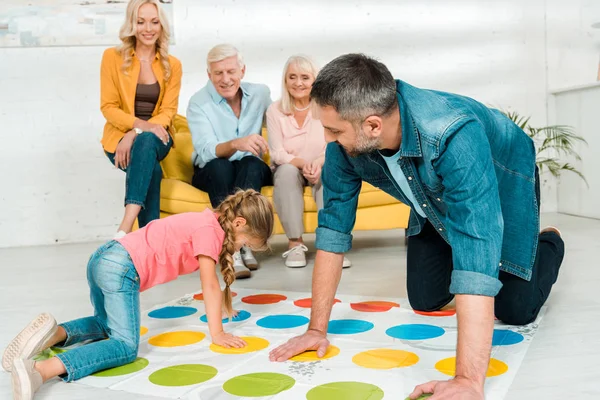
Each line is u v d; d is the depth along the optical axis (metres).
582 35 4.75
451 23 4.70
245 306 2.26
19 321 2.19
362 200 3.20
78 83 4.37
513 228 1.68
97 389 1.47
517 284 1.75
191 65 4.48
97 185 4.46
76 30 4.29
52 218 4.43
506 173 1.64
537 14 4.75
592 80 4.78
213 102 3.28
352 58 1.26
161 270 1.73
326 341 1.66
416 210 1.67
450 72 4.73
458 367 1.19
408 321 1.97
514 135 1.63
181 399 1.39
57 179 4.41
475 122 1.25
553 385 1.41
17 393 1.36
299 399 1.36
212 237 1.74
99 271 1.64
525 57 4.77
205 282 1.73
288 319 2.05
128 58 3.09
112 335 1.63
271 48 4.54
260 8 4.51
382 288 2.49
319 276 1.68
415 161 1.37
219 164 3.13
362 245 3.69
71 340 1.70
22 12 4.23
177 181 3.22
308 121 3.28
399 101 1.29
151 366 1.62
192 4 4.45
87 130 4.41
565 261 2.82
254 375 1.52
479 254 1.19
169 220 1.76
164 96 3.24
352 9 4.60
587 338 1.73
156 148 2.92
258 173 3.13
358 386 1.43
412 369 1.53
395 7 4.63
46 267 3.40
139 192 2.84
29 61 4.30
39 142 4.37
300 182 3.10
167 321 2.08
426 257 1.95
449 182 1.23
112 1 4.32
